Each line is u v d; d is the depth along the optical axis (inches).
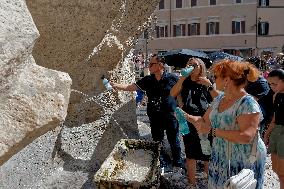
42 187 154.1
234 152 105.1
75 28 193.3
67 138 189.9
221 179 108.2
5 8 80.2
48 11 187.0
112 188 144.9
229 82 104.7
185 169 192.5
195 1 1369.3
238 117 101.6
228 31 1347.2
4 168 140.1
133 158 171.8
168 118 187.9
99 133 201.6
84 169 175.5
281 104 156.1
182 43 1397.6
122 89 199.0
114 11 197.2
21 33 79.5
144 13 218.8
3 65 74.7
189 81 164.9
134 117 229.0
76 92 203.2
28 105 82.4
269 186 180.1
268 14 1327.5
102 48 203.2
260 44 1333.7
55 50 197.0
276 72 159.5
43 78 88.1
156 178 145.6
